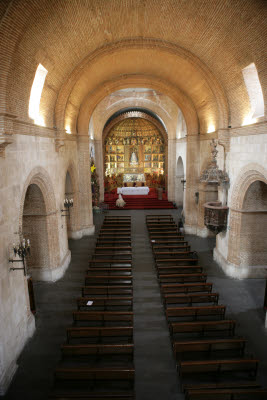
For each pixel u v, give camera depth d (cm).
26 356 802
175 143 2725
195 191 1908
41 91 1070
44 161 1111
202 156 1795
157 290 1164
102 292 1050
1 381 671
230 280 1249
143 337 874
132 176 3488
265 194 1171
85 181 1888
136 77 1780
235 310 1020
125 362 755
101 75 1614
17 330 796
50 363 775
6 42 655
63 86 1223
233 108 1230
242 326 928
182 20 1006
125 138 3506
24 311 855
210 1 848
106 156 3447
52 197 1220
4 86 680
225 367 676
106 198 3092
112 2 880
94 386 670
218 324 834
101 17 966
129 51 1341
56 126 1261
